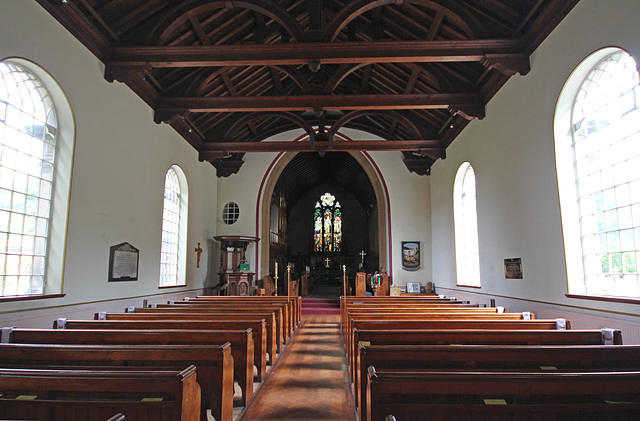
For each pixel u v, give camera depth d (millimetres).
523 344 4105
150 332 4172
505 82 8039
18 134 5711
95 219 6984
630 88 5184
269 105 9109
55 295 5961
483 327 4891
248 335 4305
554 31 6312
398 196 14320
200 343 4180
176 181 11047
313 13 7176
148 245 8906
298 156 17047
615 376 2357
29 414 2432
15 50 5340
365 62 7270
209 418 3881
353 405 4293
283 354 6816
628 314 4859
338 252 23844
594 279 5809
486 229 9055
